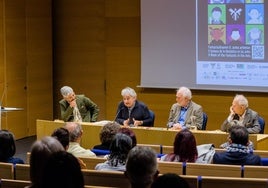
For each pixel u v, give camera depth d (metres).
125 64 10.66
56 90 11.38
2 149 5.12
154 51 10.18
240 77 9.66
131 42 10.58
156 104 10.38
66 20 11.13
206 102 9.98
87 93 11.09
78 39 11.07
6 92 10.32
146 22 10.18
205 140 6.82
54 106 11.41
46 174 2.96
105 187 4.18
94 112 8.15
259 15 9.44
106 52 10.80
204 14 9.77
